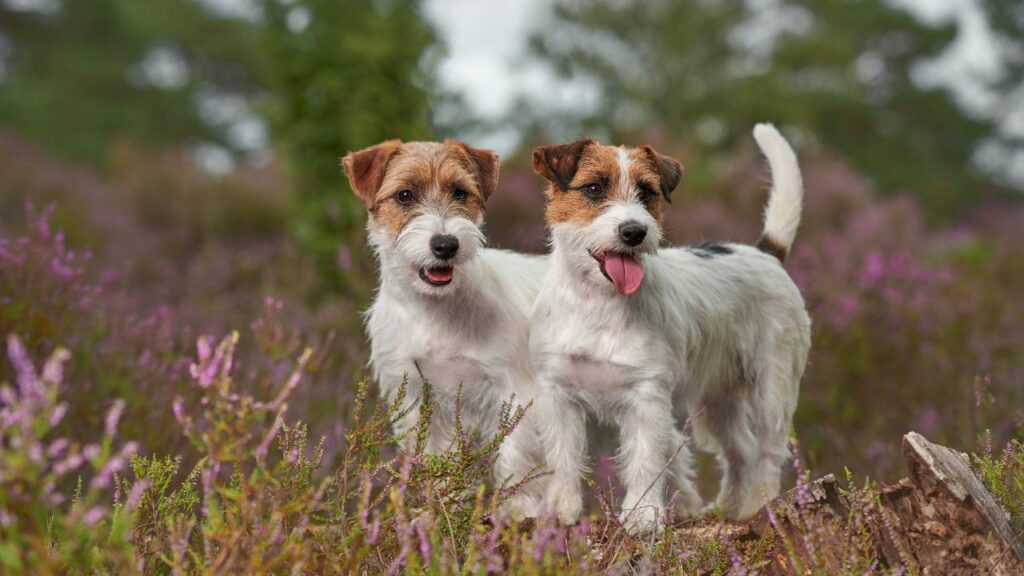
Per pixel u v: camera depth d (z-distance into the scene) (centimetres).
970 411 512
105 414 455
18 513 207
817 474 477
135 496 233
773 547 309
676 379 387
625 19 2981
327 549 266
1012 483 327
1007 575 286
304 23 855
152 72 3134
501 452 390
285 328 577
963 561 297
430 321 404
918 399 574
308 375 493
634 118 2911
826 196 1230
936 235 1453
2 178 1248
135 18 3016
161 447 434
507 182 1033
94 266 796
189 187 1266
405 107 859
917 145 3309
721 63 2964
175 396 451
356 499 372
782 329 449
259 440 411
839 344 611
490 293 410
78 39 3027
